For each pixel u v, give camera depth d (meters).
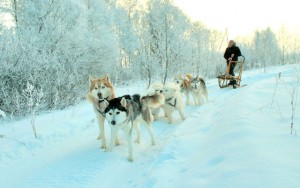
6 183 4.34
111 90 5.81
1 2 11.73
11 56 9.45
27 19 11.99
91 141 6.17
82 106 10.09
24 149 5.76
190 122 6.64
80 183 4.13
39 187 4.08
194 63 17.95
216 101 9.19
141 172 4.32
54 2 12.11
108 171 4.52
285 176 2.70
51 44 11.26
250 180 2.77
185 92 9.82
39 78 9.95
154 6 16.17
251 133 4.07
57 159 5.15
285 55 44.09
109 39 15.84
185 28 17.00
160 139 6.01
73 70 11.64
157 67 15.31
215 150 3.96
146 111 5.70
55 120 7.59
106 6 20.66
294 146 3.44
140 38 16.34
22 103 9.00
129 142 5.01
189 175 3.52
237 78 11.85
